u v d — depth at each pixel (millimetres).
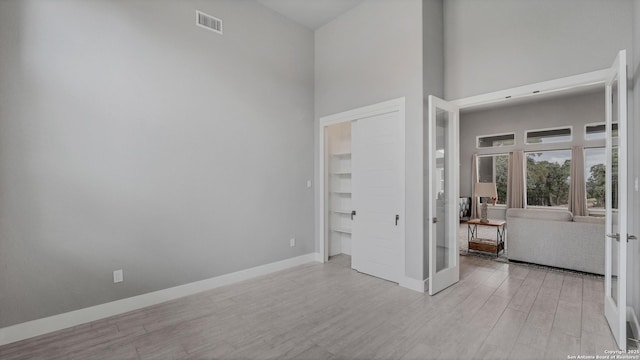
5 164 2270
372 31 3820
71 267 2549
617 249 2391
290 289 3420
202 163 3383
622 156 2121
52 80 2455
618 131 2219
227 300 3105
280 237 4191
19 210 2324
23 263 2340
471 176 8875
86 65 2615
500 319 2629
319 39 4598
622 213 2121
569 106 7262
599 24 2674
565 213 4148
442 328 2477
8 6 2279
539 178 7961
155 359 2078
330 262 4594
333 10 4137
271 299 3125
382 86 3705
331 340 2311
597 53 2678
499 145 8398
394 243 3643
